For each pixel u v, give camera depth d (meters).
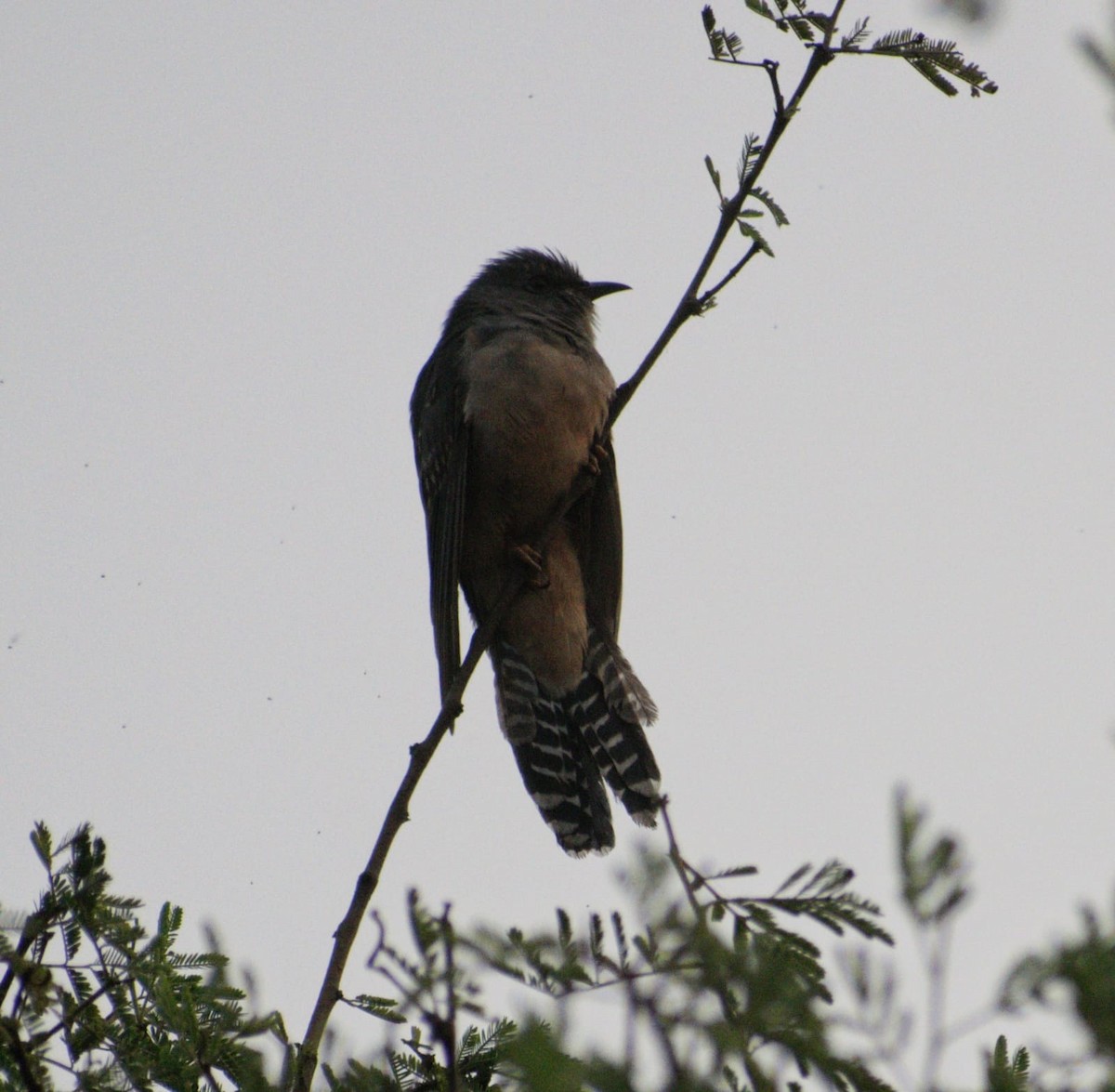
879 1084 4.30
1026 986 4.08
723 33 9.44
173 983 6.62
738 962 4.52
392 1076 6.58
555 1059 4.42
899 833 4.23
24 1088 6.43
